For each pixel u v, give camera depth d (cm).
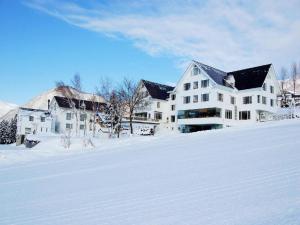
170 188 612
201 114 4694
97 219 453
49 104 6931
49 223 457
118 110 4588
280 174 622
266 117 4488
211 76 4472
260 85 4356
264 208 416
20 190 759
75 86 4844
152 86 5916
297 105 5388
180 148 1382
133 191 623
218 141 1453
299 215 371
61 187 757
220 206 450
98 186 720
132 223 416
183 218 414
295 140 1145
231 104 4544
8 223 477
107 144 2502
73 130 6141
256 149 1036
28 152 2181
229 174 682
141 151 1496
